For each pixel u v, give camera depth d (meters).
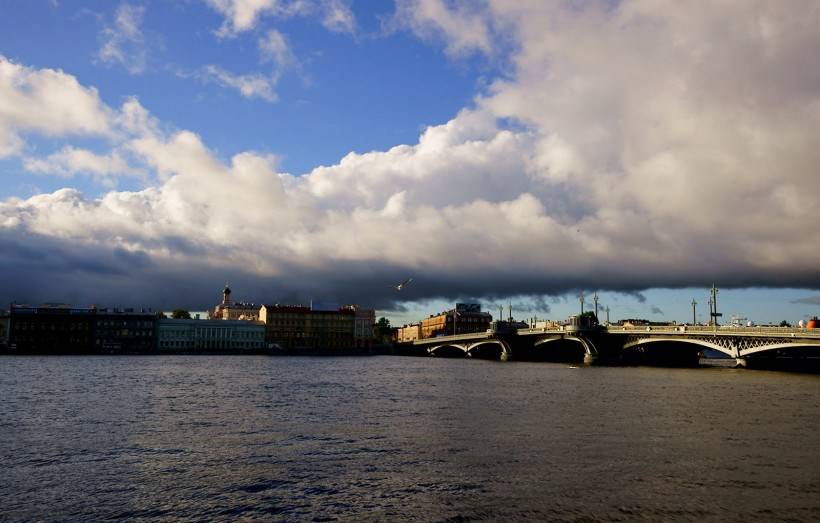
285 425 50.28
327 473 34.06
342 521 26.62
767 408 61.94
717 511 27.75
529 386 90.88
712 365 176.62
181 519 27.00
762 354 141.88
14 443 42.69
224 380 101.69
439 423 51.16
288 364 169.75
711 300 149.50
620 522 26.39
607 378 110.50
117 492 30.72
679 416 55.66
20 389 82.75
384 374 123.44
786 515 27.30
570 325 179.62
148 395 75.12
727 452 39.44
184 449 40.50
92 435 45.75
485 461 36.75
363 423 51.31
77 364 158.50
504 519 26.73
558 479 32.69
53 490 31.06
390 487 31.31
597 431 47.09
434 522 26.42
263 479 32.84
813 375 120.31
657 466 35.56
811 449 40.53
